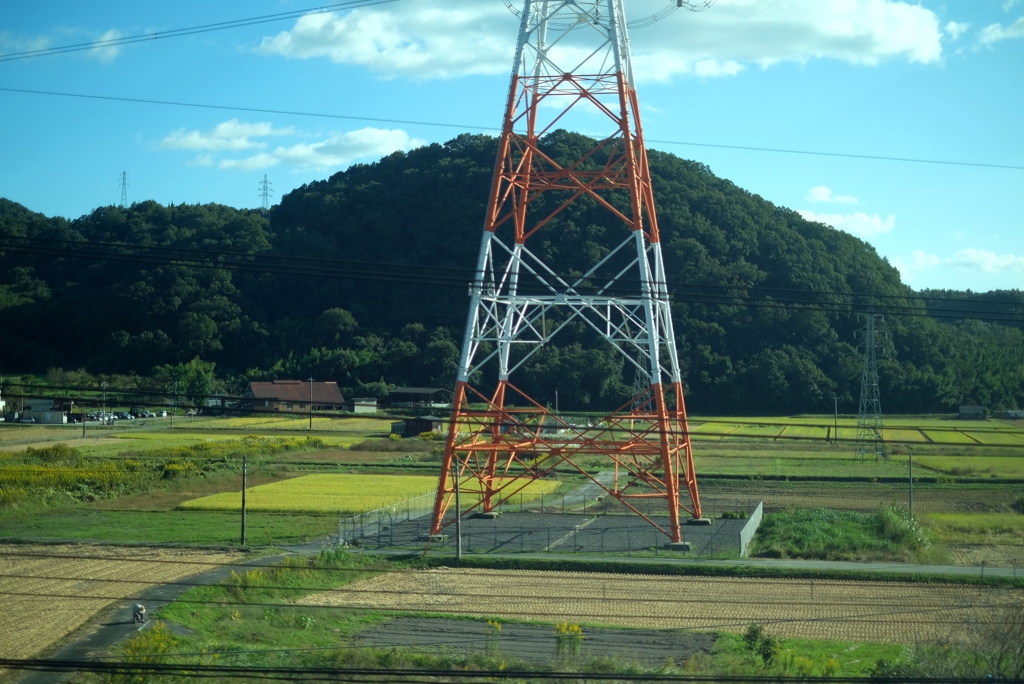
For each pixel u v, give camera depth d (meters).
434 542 32.56
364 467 54.25
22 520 37.91
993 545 33.97
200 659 21.20
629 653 22.27
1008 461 57.94
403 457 59.06
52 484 43.69
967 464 56.53
